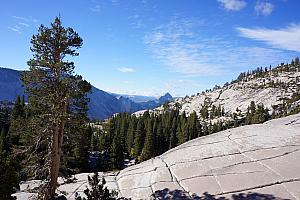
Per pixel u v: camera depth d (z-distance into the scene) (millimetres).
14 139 47688
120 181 22156
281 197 14602
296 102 127750
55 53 19641
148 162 24109
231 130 25562
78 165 57469
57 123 18891
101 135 86688
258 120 106875
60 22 19812
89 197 14789
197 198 16250
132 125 97312
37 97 19016
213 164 19406
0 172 15992
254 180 16500
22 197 21750
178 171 20000
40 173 20109
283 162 17625
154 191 18391
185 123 109812
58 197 20000
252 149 20078
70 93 18531
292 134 21672
